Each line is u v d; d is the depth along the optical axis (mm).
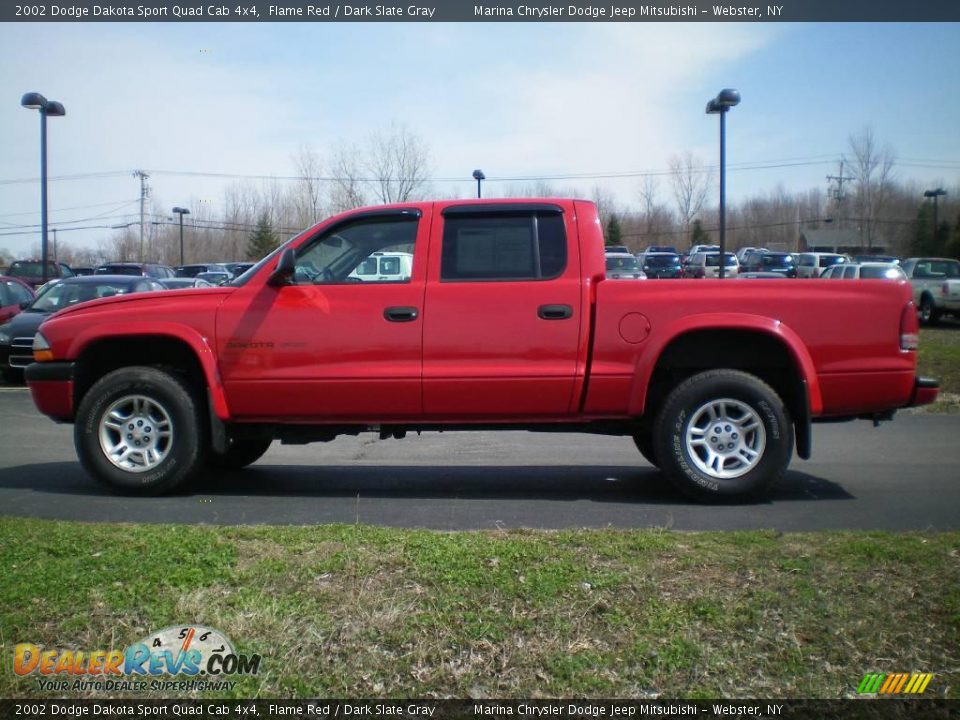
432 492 6660
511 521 5613
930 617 3859
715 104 18094
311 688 3607
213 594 4086
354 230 6402
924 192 56188
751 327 6012
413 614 3904
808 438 6094
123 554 4520
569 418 6285
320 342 6242
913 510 5953
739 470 6145
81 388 6750
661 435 6176
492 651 3732
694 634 3781
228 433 6570
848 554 4449
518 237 6285
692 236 55000
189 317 6355
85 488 6809
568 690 3580
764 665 3656
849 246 61406
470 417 6320
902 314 6102
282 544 4668
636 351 6109
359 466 7828
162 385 6402
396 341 6199
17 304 17016
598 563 4340
